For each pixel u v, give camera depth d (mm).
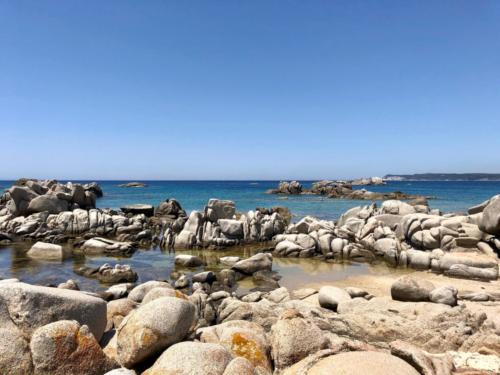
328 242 25484
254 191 102500
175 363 6145
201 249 27609
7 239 29578
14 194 37188
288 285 17953
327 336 8094
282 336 7445
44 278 19078
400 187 134000
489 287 16141
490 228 20500
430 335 10219
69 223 33406
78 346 6273
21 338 6180
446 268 19453
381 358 6152
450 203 64500
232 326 8656
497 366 7730
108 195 82562
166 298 7641
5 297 6625
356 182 142250
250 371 6160
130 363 6762
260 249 27172
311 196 82938
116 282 18422
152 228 35875
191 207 56312
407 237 25141
